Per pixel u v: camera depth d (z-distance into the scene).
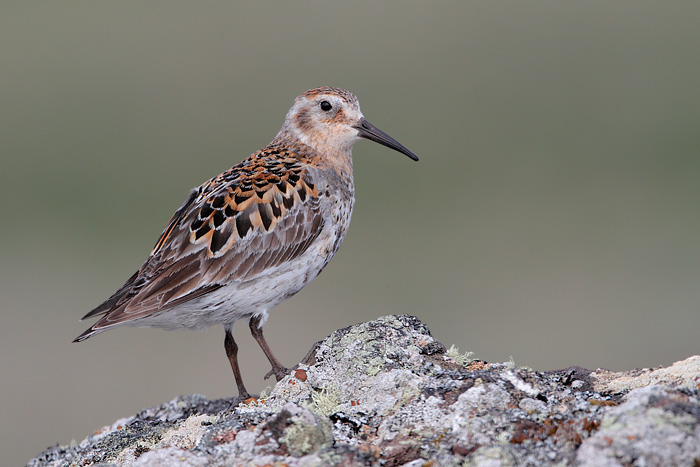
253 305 12.38
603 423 7.34
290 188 12.77
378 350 10.32
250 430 8.53
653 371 9.66
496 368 9.83
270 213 12.40
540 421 8.16
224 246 12.03
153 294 11.62
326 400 9.69
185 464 7.93
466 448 7.89
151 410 11.88
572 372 9.92
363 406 9.34
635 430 6.95
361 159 40.69
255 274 12.22
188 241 11.99
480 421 8.20
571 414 8.25
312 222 12.82
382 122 45.72
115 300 12.55
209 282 11.89
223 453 8.17
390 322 10.89
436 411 8.65
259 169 13.16
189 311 12.02
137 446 10.06
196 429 10.19
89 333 11.16
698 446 6.77
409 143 43.53
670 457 6.72
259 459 8.00
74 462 10.30
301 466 7.77
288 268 12.56
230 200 12.37
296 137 14.55
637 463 6.73
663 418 7.04
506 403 8.62
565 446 7.59
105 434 11.30
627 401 7.86
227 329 12.58
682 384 9.01
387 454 8.08
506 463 7.30
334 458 7.89
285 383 10.32
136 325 12.22
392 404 9.23
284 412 8.46
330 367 10.30
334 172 13.88
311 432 8.32
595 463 6.80
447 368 10.05
